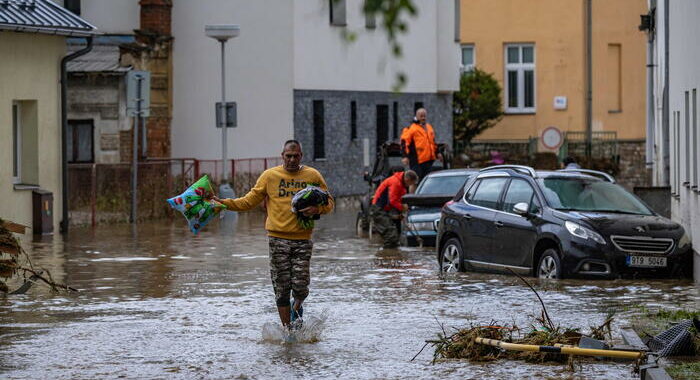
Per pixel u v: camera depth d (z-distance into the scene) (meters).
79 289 24.25
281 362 16.14
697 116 27.28
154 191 45.50
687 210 29.55
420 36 65.44
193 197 18.19
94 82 51.09
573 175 26.64
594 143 78.19
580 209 25.78
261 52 53.97
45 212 37.69
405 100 64.38
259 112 54.09
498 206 26.94
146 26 53.41
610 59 80.75
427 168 42.12
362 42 59.84
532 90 81.25
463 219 27.62
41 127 37.78
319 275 27.00
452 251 27.98
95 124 51.31
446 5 67.19
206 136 54.25
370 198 39.78
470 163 62.44
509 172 27.12
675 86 33.25
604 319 19.72
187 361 16.27
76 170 42.50
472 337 16.39
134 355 16.72
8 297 22.95
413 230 35.31
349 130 58.84
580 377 14.99
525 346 15.82
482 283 25.00
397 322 19.59
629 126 81.31
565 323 19.31
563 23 80.31
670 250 25.12
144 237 37.34
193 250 33.09
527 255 25.78
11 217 36.34
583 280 24.92
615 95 81.00
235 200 18.30
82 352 16.98
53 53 38.25
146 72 42.56
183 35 54.22
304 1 54.62
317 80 55.97
